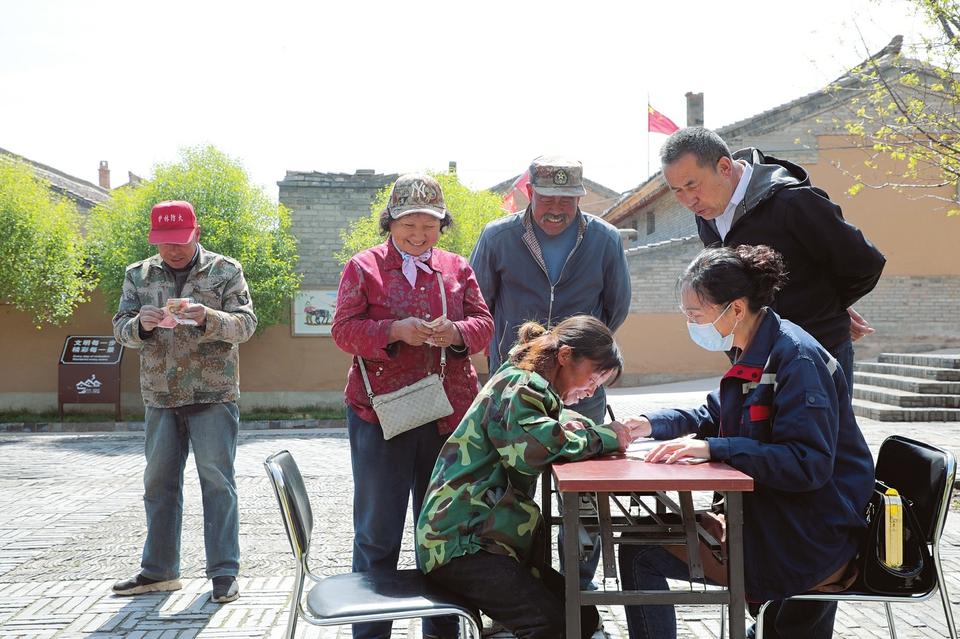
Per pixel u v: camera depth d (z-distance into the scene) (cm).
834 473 258
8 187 1426
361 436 340
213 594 422
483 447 262
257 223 1508
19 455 1031
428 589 258
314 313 1634
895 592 251
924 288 1842
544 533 290
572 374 267
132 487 779
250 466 897
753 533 252
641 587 276
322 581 270
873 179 1830
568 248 414
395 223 346
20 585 454
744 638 226
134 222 1463
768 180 315
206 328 406
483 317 360
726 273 259
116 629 382
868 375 1316
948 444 882
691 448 242
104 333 1565
